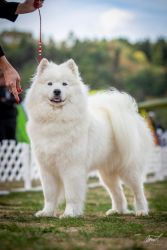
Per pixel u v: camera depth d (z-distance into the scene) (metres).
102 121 7.55
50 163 6.85
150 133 8.16
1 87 12.63
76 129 6.82
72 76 7.07
